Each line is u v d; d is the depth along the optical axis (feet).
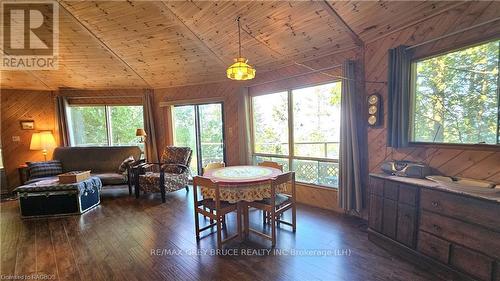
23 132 17.42
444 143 7.55
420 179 7.48
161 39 12.98
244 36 11.73
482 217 5.60
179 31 12.28
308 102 12.63
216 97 16.78
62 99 17.74
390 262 7.23
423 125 8.27
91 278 6.80
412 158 8.50
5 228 10.32
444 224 6.33
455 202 6.09
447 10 7.22
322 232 9.27
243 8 9.84
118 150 16.56
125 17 11.40
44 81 16.99
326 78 11.47
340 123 10.51
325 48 11.07
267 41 11.69
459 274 6.05
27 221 11.09
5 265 7.52
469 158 6.98
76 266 7.39
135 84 18.06
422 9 7.61
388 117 8.75
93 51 14.16
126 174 14.89
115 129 19.04
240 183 8.01
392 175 8.20
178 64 15.34
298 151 13.25
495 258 5.41
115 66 15.70
